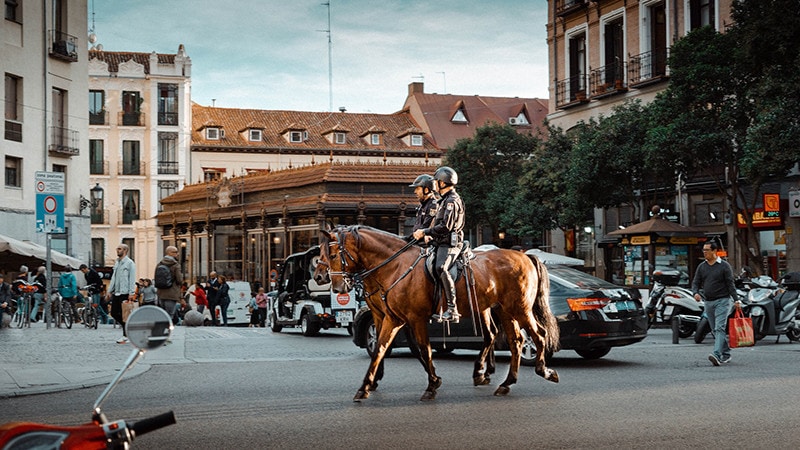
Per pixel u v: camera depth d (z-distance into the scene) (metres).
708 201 33.56
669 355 15.44
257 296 34.09
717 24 33.47
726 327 13.75
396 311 10.39
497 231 45.38
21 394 10.87
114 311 20.03
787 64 23.22
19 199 38.53
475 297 10.61
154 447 7.34
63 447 3.62
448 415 8.87
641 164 32.12
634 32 37.62
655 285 20.80
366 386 10.13
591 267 40.38
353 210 36.25
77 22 42.16
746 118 27.12
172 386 11.70
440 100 80.31
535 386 11.20
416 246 10.55
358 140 75.50
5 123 37.72
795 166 29.08
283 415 8.98
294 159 72.94
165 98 69.56
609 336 13.70
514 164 45.75
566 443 7.24
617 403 9.46
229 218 41.66
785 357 14.84
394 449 7.14
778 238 30.72
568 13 41.28
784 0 22.27
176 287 17.84
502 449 7.05
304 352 17.38
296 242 37.91
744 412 8.70
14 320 29.38
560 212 36.25
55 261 26.48
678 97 28.06
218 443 7.48
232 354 16.89
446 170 10.59
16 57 38.28
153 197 68.69
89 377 12.45
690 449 6.95
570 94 41.53
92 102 68.19
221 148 71.12
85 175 42.75
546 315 11.22
